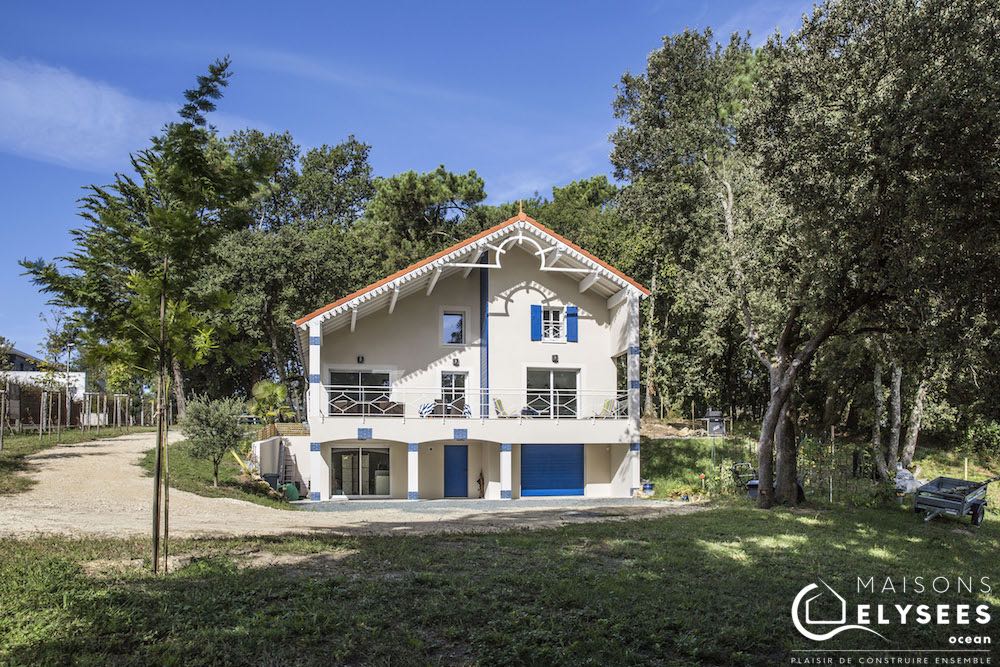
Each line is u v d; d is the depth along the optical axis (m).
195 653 6.77
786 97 18.47
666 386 49.78
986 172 14.18
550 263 31.03
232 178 9.87
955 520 20.84
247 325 41.84
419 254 46.28
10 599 7.97
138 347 9.66
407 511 21.58
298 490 28.28
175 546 11.45
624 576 10.39
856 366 36.00
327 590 8.82
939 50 15.04
